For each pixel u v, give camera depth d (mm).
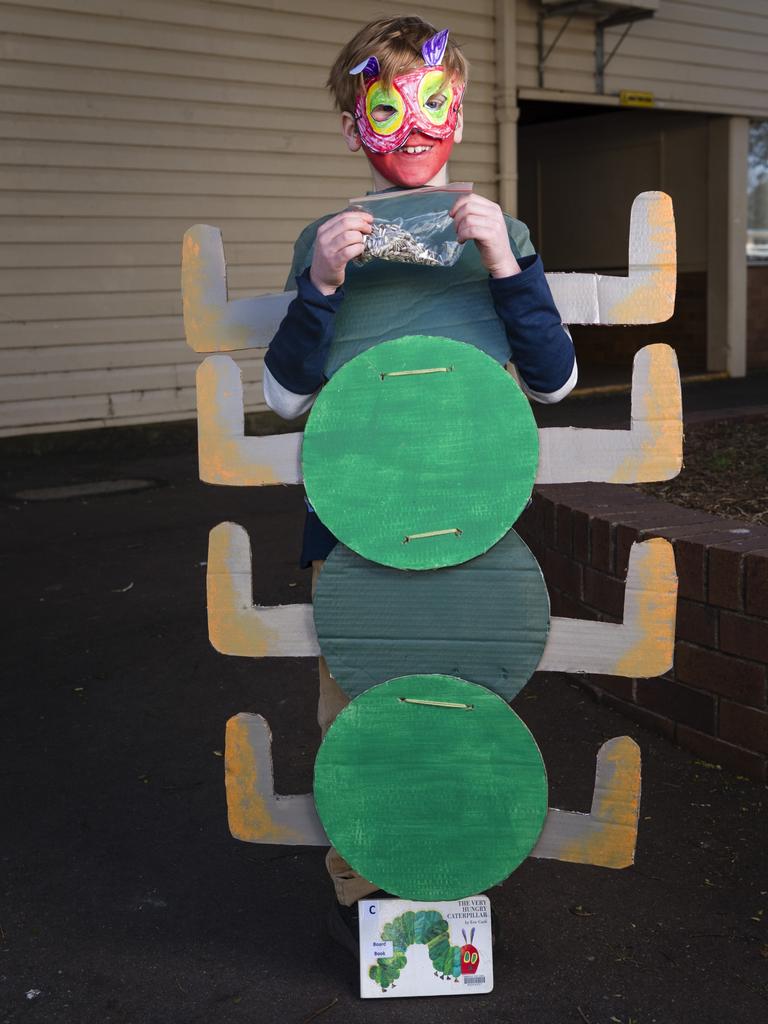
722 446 5406
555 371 2018
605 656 2049
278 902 2541
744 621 2961
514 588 2016
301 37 9555
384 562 2006
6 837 2844
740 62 12828
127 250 9000
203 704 3711
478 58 10750
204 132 9203
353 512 2008
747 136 13062
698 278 13453
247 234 9586
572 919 2426
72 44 8453
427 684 2033
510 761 2045
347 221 1838
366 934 2152
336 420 1997
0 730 3520
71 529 6277
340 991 2199
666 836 2748
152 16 8758
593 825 2107
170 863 2715
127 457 8758
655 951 2299
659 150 13625
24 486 7562
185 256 2100
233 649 2174
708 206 13211
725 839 2727
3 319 8508
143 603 4840
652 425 1991
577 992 2168
